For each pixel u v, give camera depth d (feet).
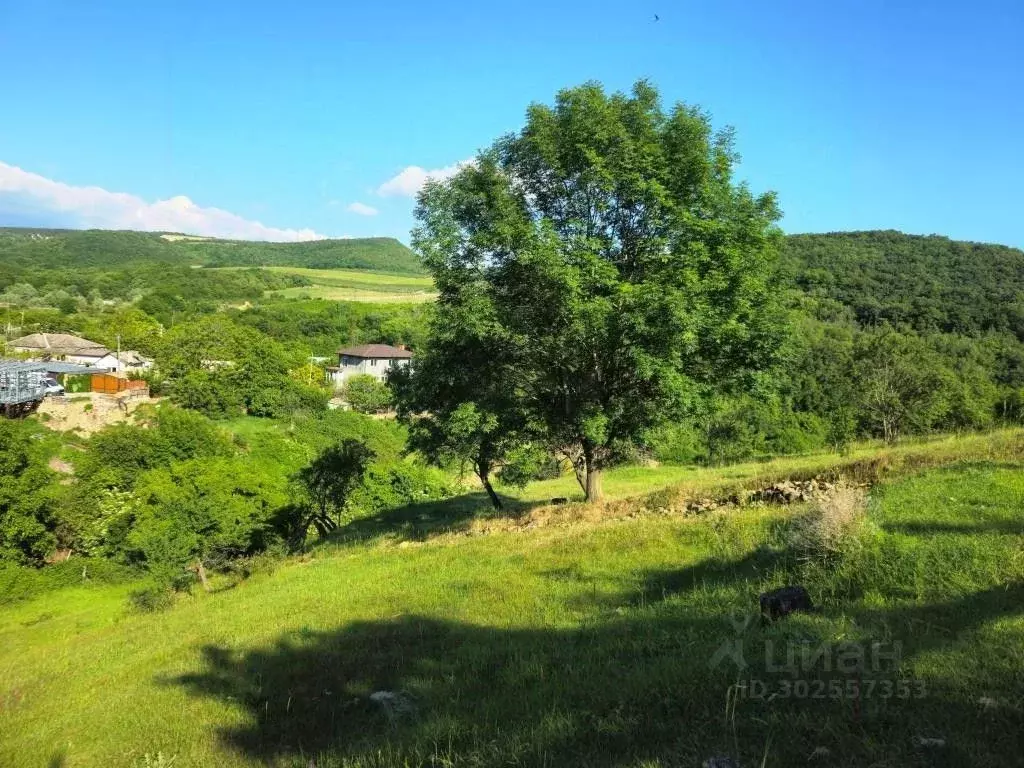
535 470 75.51
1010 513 25.17
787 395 58.70
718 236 42.93
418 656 24.25
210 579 82.07
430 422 71.92
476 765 13.48
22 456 122.52
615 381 51.83
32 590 111.65
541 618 26.32
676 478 102.01
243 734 20.21
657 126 46.93
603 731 13.71
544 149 45.42
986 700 11.95
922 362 99.35
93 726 24.77
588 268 42.22
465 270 47.98
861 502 25.61
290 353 343.87
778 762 10.94
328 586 42.32
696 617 21.65
